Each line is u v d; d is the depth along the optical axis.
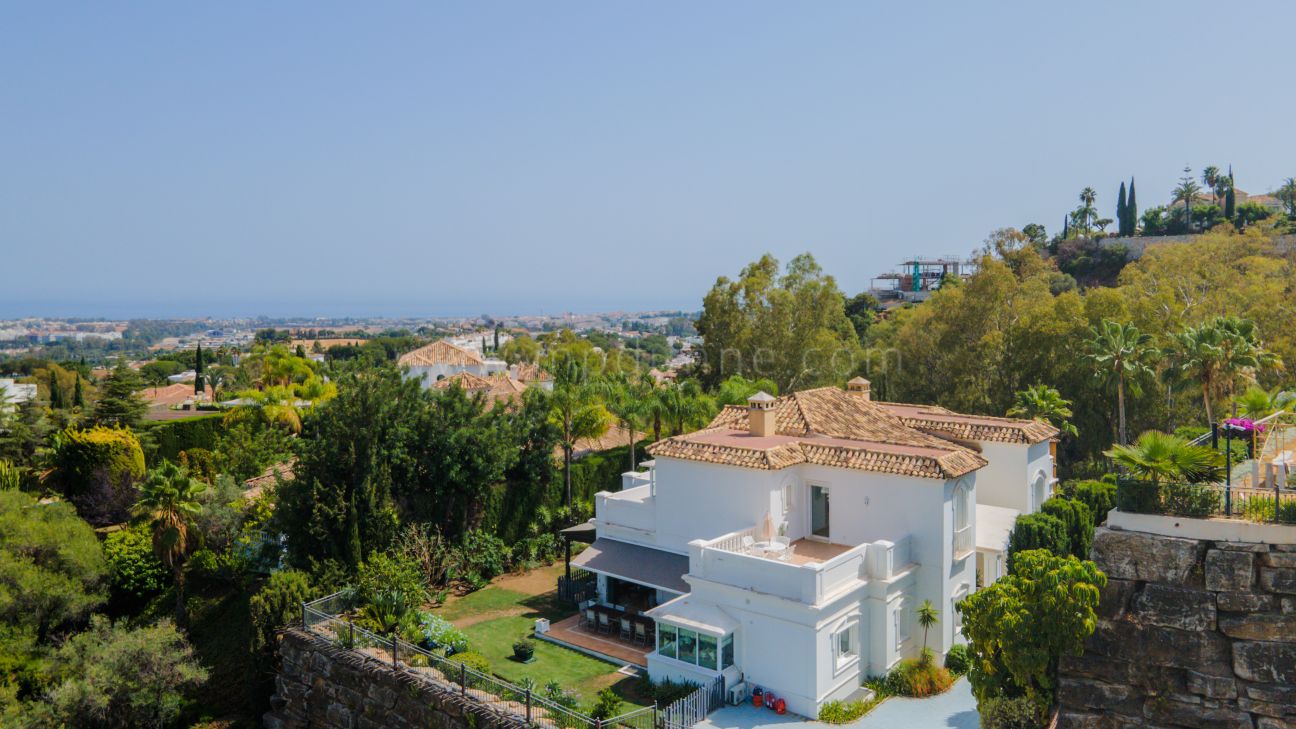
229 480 39.88
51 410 53.16
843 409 36.91
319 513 34.03
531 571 40.66
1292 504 15.92
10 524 31.92
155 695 28.34
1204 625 16.30
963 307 76.38
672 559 31.73
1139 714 16.83
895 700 25.91
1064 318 66.88
